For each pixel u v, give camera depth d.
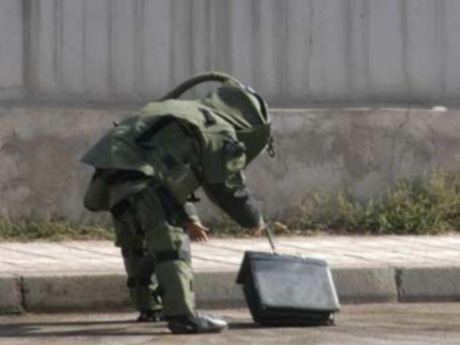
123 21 27.38
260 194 27.62
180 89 19.95
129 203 18.75
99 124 27.02
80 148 26.98
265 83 27.95
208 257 24.12
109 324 20.22
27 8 27.08
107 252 24.70
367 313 21.55
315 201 27.80
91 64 27.30
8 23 27.00
